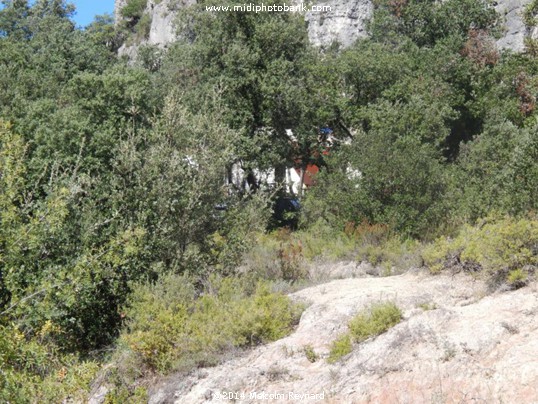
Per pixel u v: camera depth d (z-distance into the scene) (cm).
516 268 900
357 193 1767
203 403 831
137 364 927
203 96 2455
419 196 1680
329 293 1047
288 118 2694
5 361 729
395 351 790
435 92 3088
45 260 988
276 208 2600
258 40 2661
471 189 1625
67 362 773
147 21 7050
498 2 3997
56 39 2964
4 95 1978
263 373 845
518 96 3106
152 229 1238
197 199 1282
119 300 1107
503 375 710
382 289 998
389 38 3806
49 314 848
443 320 827
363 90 3041
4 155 973
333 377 794
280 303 980
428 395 723
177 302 1018
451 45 3434
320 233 1748
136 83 1842
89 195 1206
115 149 1348
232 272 1269
